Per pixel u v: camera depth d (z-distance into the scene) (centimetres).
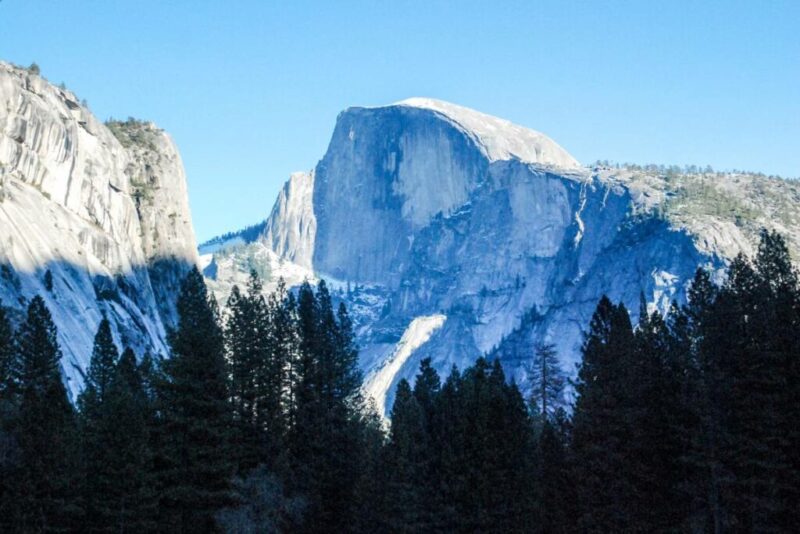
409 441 9881
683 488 8450
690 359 8925
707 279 9400
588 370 10388
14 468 8544
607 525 8981
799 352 8194
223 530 9131
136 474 8962
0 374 10206
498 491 9719
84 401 10394
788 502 8069
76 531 8919
